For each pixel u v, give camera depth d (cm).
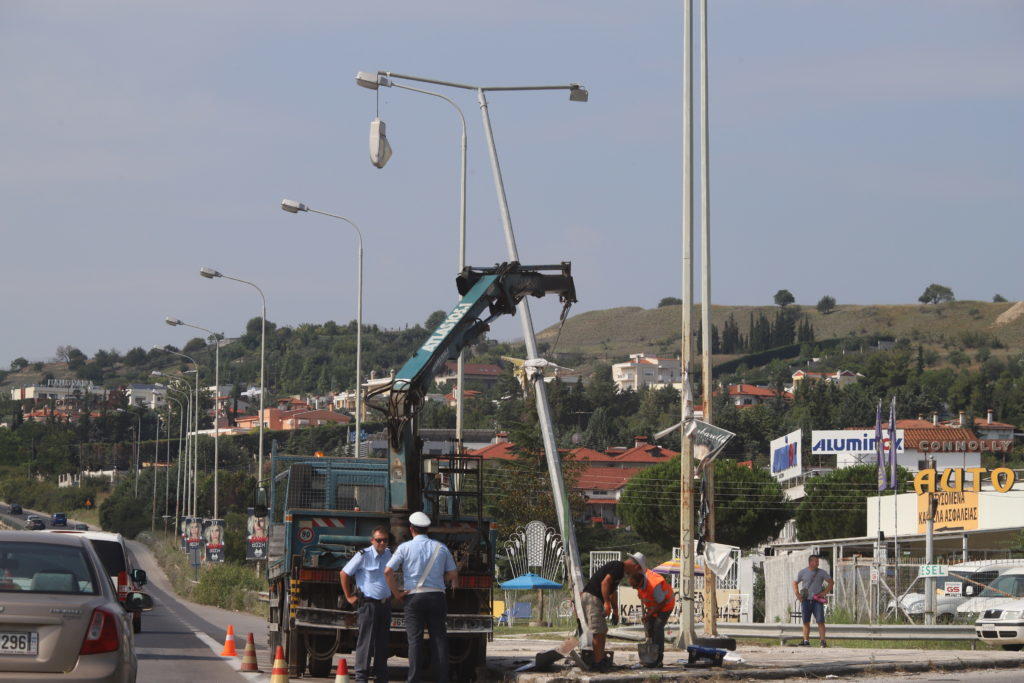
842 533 14350
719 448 3089
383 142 3844
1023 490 8269
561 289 3070
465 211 5378
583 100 4056
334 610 2716
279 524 3061
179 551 15775
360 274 6750
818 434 15738
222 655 3409
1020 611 4088
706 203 3494
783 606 6506
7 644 1617
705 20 3541
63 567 1745
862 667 2811
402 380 2661
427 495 2825
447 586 2742
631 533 16262
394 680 2930
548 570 6669
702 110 3534
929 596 6172
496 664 2952
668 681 2517
